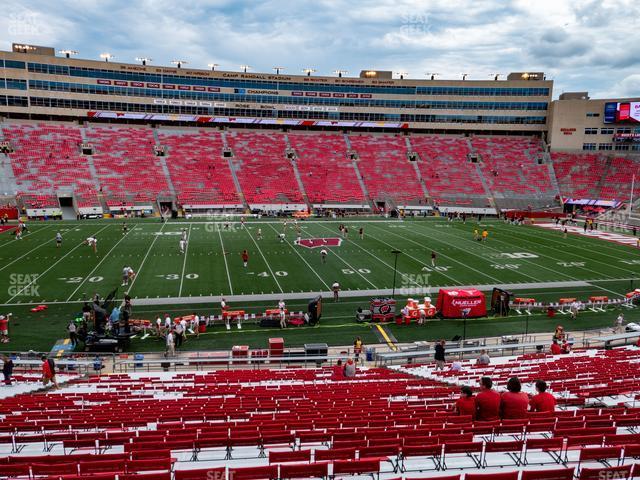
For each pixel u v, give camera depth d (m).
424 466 8.23
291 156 76.62
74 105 72.00
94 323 22.38
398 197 71.25
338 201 68.75
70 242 42.09
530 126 85.69
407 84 84.81
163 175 66.94
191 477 7.02
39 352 19.83
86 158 65.94
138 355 20.61
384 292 30.12
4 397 15.20
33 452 9.16
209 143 75.75
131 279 31.22
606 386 14.20
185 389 15.88
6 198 56.56
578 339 23.98
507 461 8.39
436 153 81.69
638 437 8.31
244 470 7.12
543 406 10.07
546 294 30.64
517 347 21.34
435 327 25.36
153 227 51.38
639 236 52.72
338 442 8.48
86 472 7.37
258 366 20.91
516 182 76.19
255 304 27.38
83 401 14.01
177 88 76.94
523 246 45.16
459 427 9.27
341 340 23.31
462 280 33.03
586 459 7.70
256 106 80.88
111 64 73.06
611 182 74.38
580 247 45.38
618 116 78.44
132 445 8.62
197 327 23.30
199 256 37.88
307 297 28.81
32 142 65.81
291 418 11.12
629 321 26.53
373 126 85.00
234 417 11.70
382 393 14.29
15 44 70.38
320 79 82.69
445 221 61.91
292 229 52.28
